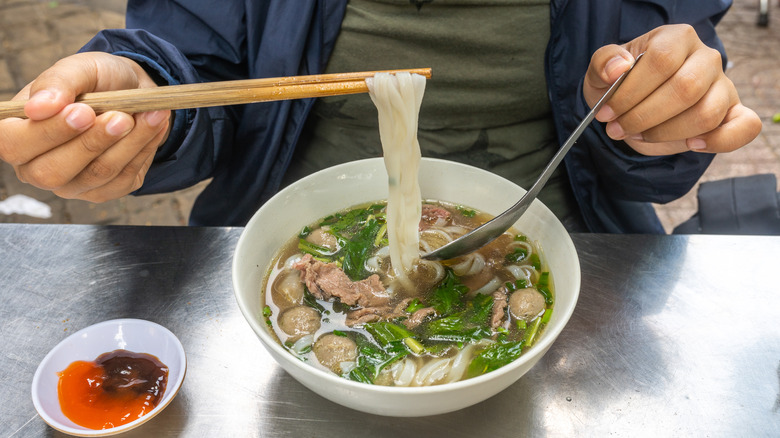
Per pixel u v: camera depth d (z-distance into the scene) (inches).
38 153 13.7
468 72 22.7
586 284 18.2
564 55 22.8
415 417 14.4
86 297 17.7
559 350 16.2
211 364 15.7
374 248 17.8
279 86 14.3
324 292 16.0
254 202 24.4
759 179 24.5
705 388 15.2
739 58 56.0
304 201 17.8
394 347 14.7
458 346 14.9
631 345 16.3
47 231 19.9
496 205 18.4
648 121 15.9
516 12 22.0
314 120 24.9
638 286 18.2
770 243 19.6
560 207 24.9
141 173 17.8
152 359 15.3
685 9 22.5
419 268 17.2
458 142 24.1
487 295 16.3
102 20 57.6
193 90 13.7
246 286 14.9
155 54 20.0
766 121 50.1
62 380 14.5
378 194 19.1
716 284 18.2
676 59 15.1
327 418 14.6
